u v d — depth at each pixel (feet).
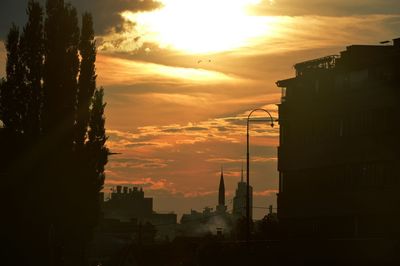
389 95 330.13
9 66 358.02
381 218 331.57
